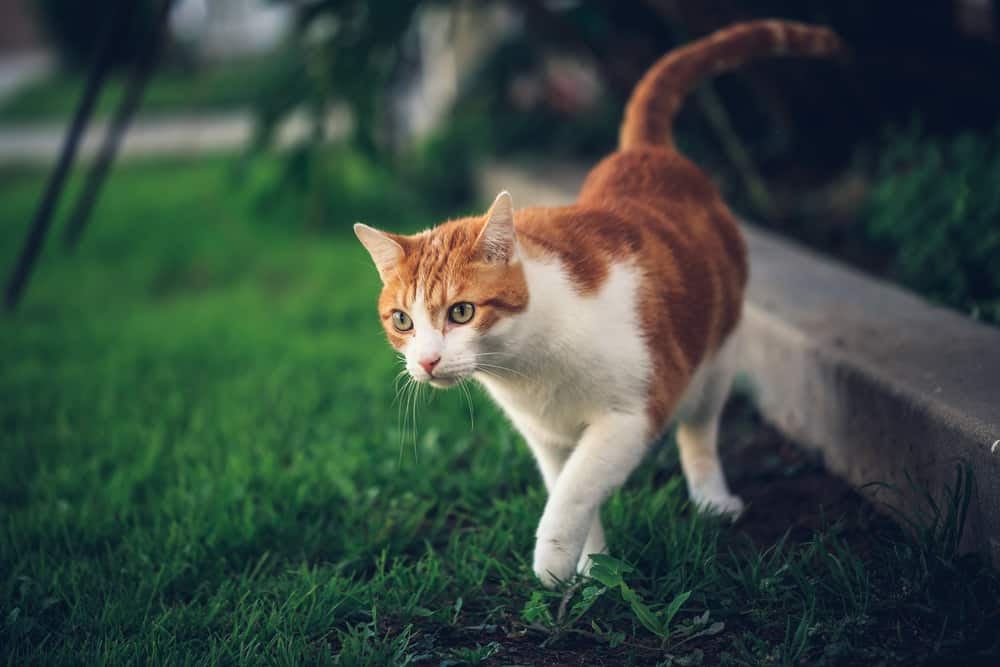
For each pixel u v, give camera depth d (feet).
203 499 11.06
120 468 12.25
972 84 15.93
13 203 34.65
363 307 19.53
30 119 61.67
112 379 16.12
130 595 9.09
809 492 10.49
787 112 19.19
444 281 8.22
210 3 85.25
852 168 18.92
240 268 24.07
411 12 20.49
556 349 8.39
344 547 10.05
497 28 33.47
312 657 7.94
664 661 7.79
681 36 19.92
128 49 70.64
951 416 8.63
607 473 8.46
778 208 18.61
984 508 8.18
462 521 10.78
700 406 10.34
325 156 25.66
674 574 8.71
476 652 7.89
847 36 16.16
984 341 10.49
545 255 8.58
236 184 23.63
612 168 10.47
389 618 8.69
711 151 21.26
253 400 14.66
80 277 24.38
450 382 8.38
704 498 10.34
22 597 9.18
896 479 9.52
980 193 13.16
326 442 12.73
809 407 11.23
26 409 14.80
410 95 39.86
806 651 7.59
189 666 7.79
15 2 104.68
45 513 10.82
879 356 10.27
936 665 7.19
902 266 14.66
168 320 20.01
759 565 8.59
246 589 9.18
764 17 16.94
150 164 41.34
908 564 8.28
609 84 23.11
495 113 30.78
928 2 15.90
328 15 20.63
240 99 62.23
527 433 9.45
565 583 8.42
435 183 29.68
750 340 12.75
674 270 9.12
